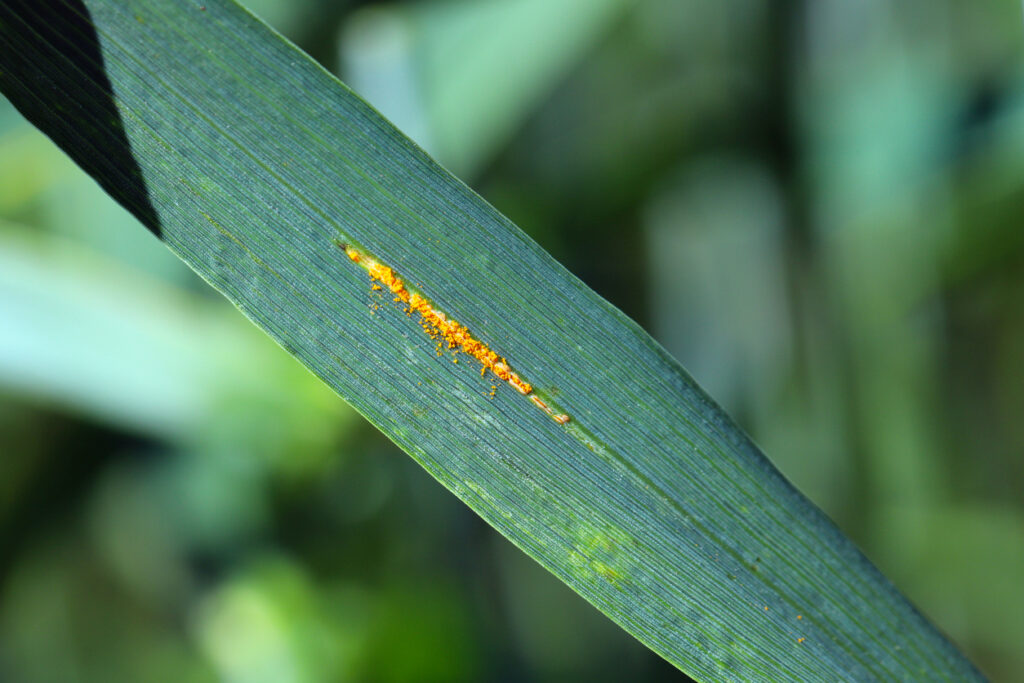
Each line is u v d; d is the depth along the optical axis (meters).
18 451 0.32
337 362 0.22
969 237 0.34
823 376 0.37
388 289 0.22
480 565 0.35
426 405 0.22
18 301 0.26
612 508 0.22
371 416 0.22
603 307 0.22
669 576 0.22
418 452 0.22
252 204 0.22
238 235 0.22
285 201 0.22
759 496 0.23
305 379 0.29
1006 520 0.37
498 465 0.22
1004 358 0.37
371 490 0.32
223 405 0.28
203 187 0.22
